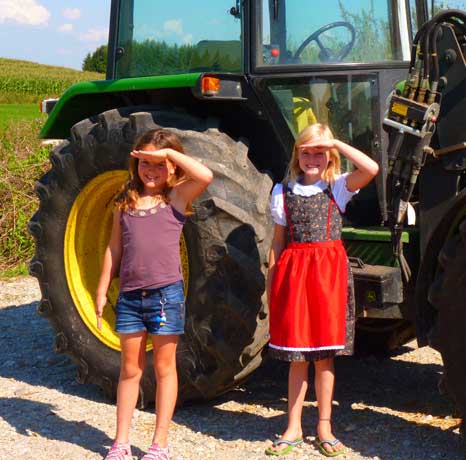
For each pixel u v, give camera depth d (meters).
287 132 4.18
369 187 4.13
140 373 3.56
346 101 4.13
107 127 4.29
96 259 4.66
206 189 3.86
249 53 4.11
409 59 4.38
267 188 4.02
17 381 4.76
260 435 3.78
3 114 32.38
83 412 4.19
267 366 4.89
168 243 3.48
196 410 4.15
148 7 4.59
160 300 3.46
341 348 3.43
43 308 4.62
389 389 4.43
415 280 3.75
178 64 4.47
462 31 3.54
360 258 3.85
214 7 4.27
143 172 3.46
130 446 3.63
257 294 3.84
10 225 8.26
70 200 4.51
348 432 3.76
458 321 3.32
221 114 4.39
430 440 3.62
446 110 3.47
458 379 3.36
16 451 3.65
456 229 3.42
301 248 3.47
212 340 3.90
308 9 4.18
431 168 3.55
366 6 4.28
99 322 3.61
